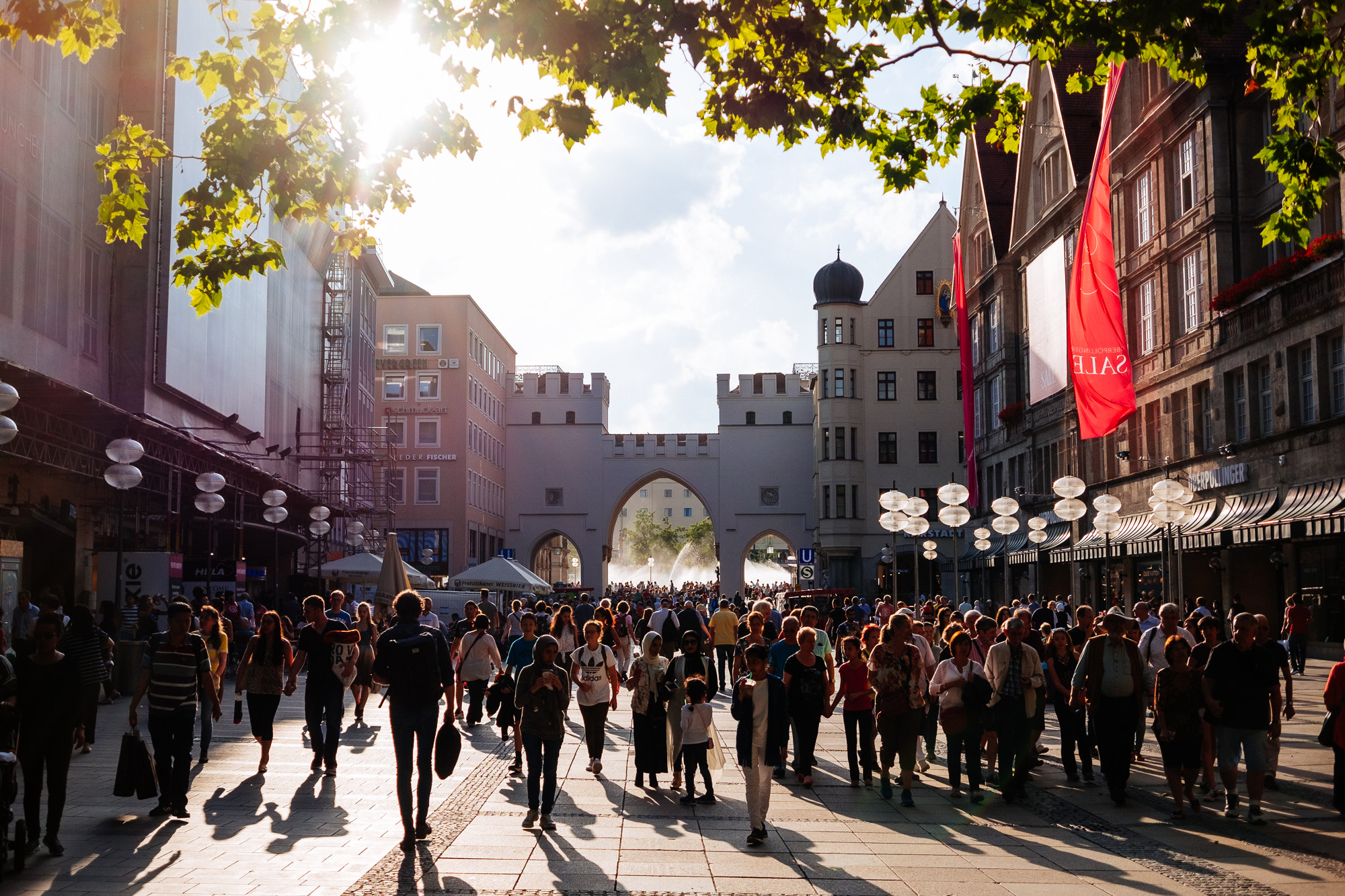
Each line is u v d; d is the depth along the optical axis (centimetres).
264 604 3712
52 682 938
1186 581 3412
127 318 3072
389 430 6303
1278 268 2828
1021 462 5022
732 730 1948
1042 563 4619
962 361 4844
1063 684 1414
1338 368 2669
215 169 966
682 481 8838
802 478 8650
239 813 1115
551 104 959
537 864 923
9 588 2069
